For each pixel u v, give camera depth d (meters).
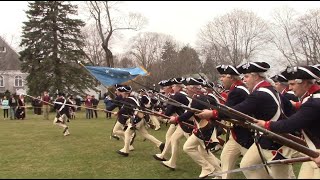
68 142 13.34
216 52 39.28
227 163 6.51
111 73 10.02
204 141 7.41
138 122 10.38
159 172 8.32
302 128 4.88
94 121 23.36
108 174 8.12
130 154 10.70
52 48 35.22
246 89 5.96
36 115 30.09
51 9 34.81
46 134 15.95
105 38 24.09
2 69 45.91
